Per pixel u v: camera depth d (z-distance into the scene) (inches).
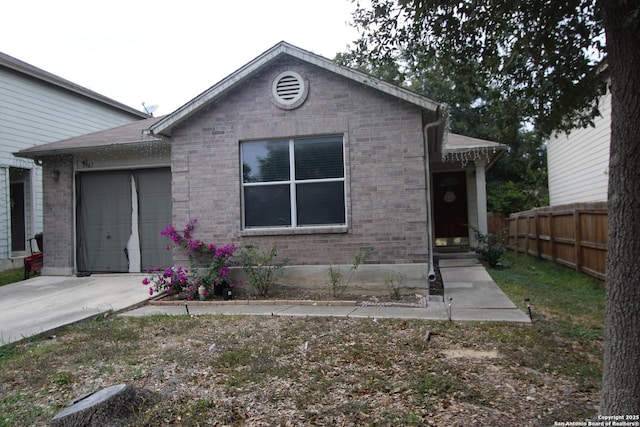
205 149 345.1
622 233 109.4
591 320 236.4
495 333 212.8
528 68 177.5
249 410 139.9
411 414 132.4
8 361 195.9
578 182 601.0
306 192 335.3
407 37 178.7
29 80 545.3
